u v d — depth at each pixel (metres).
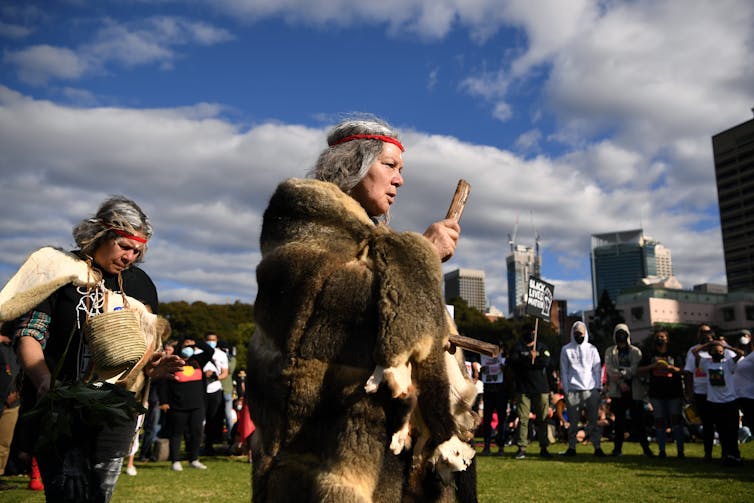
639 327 113.19
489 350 1.59
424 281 1.56
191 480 8.12
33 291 2.67
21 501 6.20
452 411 1.62
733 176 158.25
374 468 1.52
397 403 1.53
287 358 1.59
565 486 7.11
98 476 2.68
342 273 1.60
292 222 1.73
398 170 2.12
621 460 10.05
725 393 9.00
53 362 2.75
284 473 1.57
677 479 7.60
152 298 3.22
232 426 12.72
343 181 1.99
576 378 10.91
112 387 2.57
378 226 1.71
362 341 1.56
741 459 9.01
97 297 2.82
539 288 11.05
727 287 156.88
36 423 2.53
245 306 90.44
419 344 1.51
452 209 1.99
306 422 1.56
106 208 2.92
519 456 10.63
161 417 11.72
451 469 1.58
